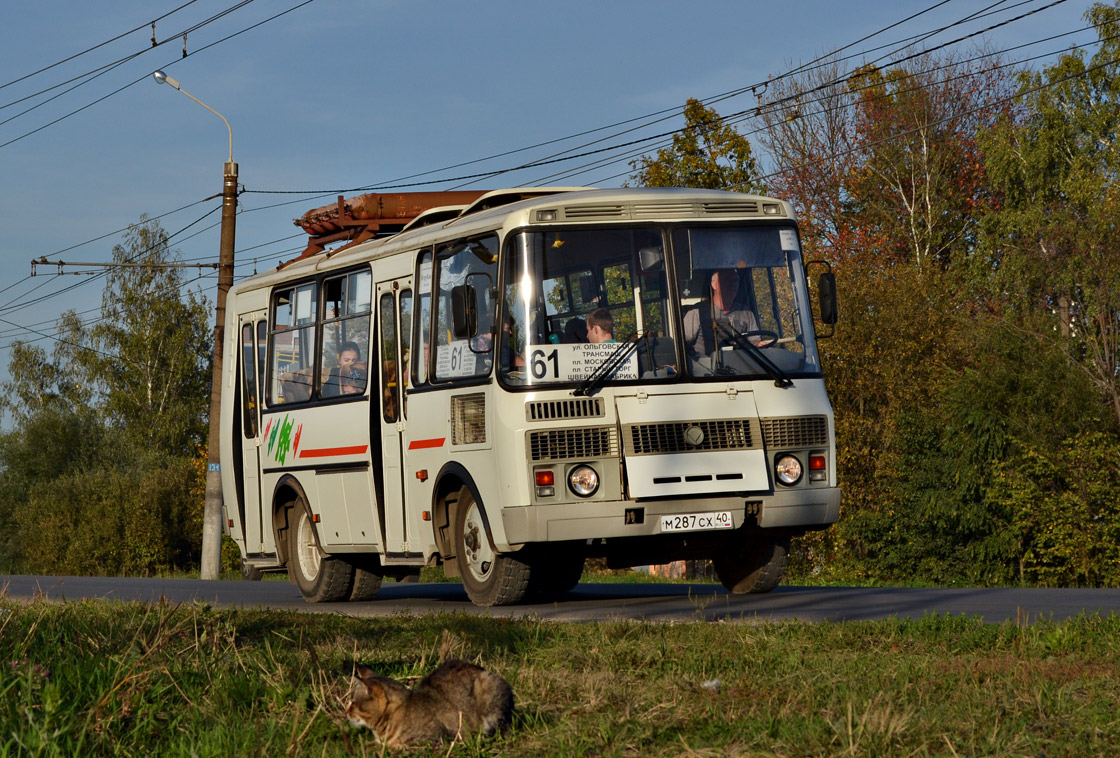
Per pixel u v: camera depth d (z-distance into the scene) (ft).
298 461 58.70
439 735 20.16
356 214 63.62
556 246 45.65
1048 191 178.50
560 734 20.49
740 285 47.34
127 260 289.53
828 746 19.30
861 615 40.47
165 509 230.68
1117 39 176.76
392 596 65.57
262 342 62.80
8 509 268.21
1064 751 19.08
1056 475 124.88
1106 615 38.14
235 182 123.03
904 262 195.62
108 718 21.40
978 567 129.59
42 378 294.46
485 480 45.93
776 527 46.26
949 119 198.08
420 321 50.49
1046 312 145.48
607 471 44.55
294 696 23.16
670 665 27.66
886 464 138.92
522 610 45.91
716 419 45.68
